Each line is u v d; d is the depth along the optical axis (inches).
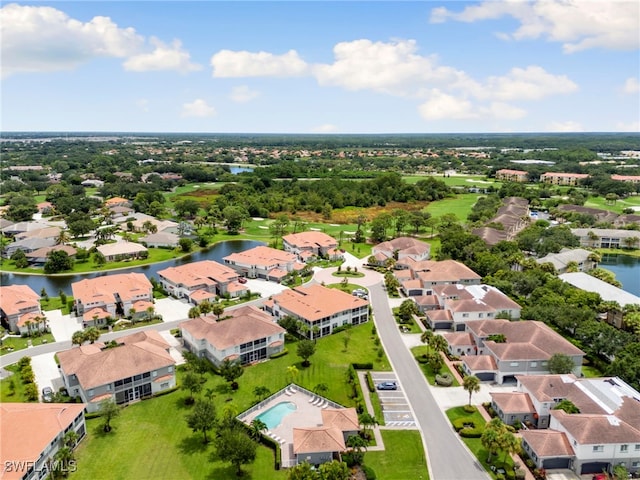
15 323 4471.0
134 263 6870.1
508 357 3575.3
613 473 2637.8
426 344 4269.2
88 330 3988.7
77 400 3235.7
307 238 7480.3
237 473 2628.0
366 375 3686.0
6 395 3356.3
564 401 2997.0
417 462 2726.4
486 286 5024.6
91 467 2662.4
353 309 4643.2
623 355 3528.5
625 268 6732.3
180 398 3400.6
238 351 3806.6
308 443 2709.2
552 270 5669.3
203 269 5762.8
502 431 2667.3
